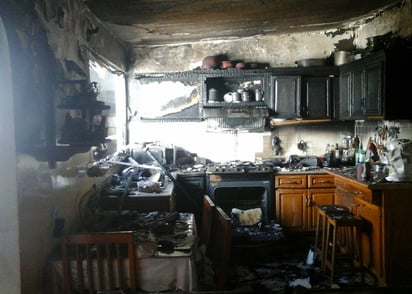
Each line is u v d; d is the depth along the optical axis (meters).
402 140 4.32
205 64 5.58
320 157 5.73
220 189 5.61
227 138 5.86
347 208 4.54
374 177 4.04
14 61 2.25
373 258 3.94
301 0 4.00
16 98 2.27
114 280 2.62
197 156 5.85
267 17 4.64
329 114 5.56
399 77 4.27
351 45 5.72
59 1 2.98
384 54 4.23
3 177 2.26
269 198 5.31
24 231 2.35
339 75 5.51
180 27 4.82
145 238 2.73
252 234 4.92
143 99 5.71
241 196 5.69
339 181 4.90
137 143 5.62
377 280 3.85
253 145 5.85
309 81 5.54
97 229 3.13
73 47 3.32
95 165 3.58
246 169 5.31
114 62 4.99
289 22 5.01
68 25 3.19
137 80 5.74
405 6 4.52
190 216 3.62
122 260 2.60
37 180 2.53
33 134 2.49
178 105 5.70
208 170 5.32
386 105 4.27
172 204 4.41
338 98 5.55
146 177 4.89
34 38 2.47
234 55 5.82
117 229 3.07
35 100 2.50
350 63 5.11
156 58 5.80
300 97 5.50
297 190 5.31
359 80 4.88
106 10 3.89
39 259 2.54
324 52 5.80
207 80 5.68
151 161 5.42
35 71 2.51
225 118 5.57
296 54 5.82
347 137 5.80
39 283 2.54
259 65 5.80
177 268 2.59
